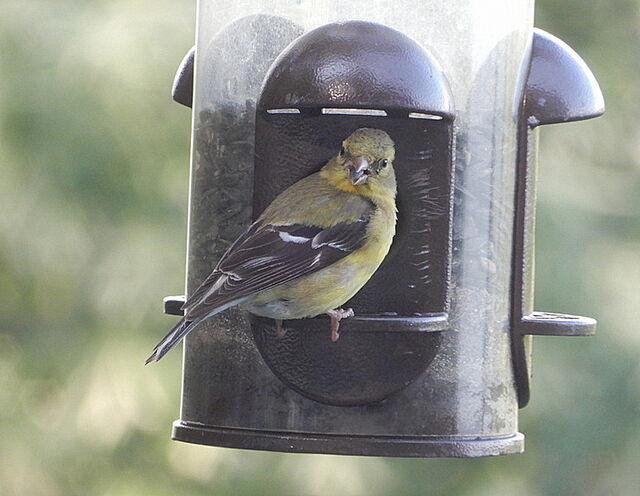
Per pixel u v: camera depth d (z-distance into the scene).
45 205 18.17
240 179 10.20
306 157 9.79
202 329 10.33
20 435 18.75
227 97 10.30
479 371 10.23
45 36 17.95
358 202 9.57
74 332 18.70
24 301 19.06
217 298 9.33
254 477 18.48
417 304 9.77
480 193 10.27
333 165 9.72
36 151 17.97
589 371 18.09
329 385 9.70
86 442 18.61
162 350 9.12
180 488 18.66
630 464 18.09
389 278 9.77
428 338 9.69
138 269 18.23
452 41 10.23
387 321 9.55
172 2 18.17
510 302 10.36
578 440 18.00
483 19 10.31
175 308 10.68
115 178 18.05
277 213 9.56
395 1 10.18
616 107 19.47
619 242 18.48
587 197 18.38
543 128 18.98
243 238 9.55
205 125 10.47
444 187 9.80
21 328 19.06
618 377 18.03
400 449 9.84
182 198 18.27
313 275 9.47
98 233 18.30
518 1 10.48
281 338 9.73
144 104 17.91
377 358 9.66
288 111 9.80
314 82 9.23
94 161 17.94
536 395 18.09
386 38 9.43
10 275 18.72
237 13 10.32
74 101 17.83
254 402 10.08
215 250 10.30
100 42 17.86
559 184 18.33
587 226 18.02
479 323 10.23
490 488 18.61
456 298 10.20
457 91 10.24
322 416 9.96
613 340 17.97
